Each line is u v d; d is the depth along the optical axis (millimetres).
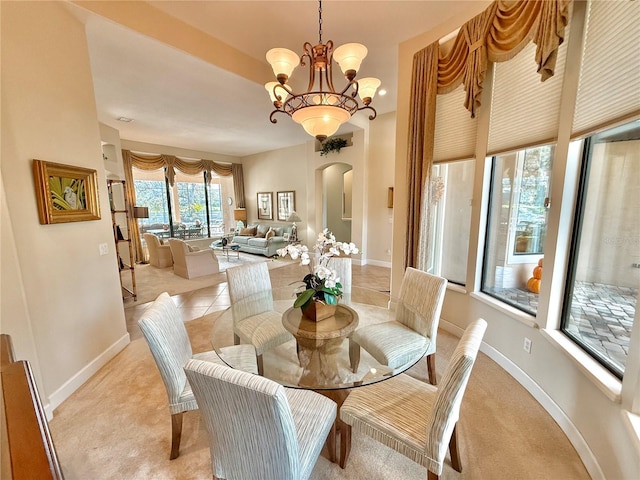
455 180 3041
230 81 3500
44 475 643
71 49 2262
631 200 1429
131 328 3279
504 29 2076
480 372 2316
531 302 2234
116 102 4258
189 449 1643
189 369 952
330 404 1422
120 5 2359
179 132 6117
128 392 2154
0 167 1692
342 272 2877
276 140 7016
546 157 2094
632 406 1249
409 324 2119
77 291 2271
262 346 1803
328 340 1821
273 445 987
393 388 1523
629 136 1448
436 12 2604
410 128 3016
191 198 8664
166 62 3008
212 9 2574
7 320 1688
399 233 3453
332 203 8570
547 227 1924
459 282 3057
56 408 1983
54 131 2104
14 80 1807
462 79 2494
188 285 4922
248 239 7867
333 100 2270
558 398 1797
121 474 1493
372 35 2979
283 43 3137
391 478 1448
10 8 1785
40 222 1953
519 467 1505
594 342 1622
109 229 2693
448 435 1200
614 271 1518
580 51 1696
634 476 1191
